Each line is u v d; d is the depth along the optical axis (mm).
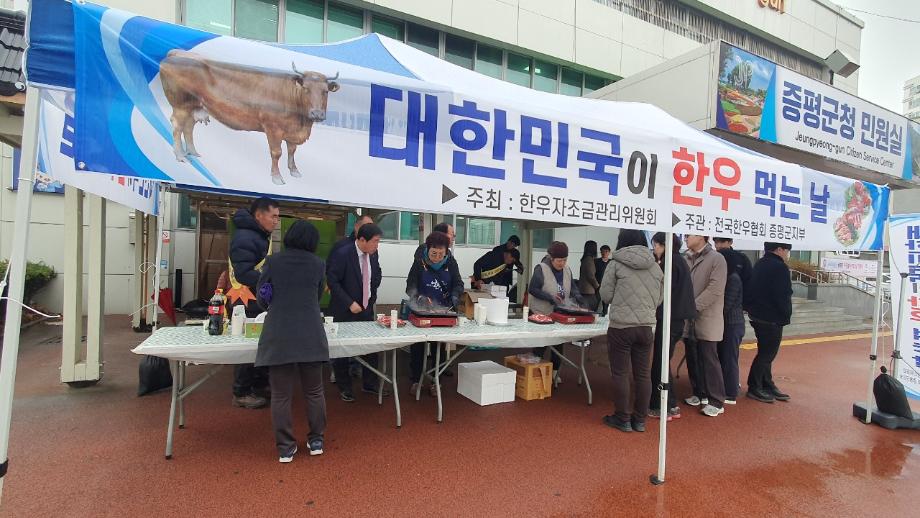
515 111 2305
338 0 8695
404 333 3598
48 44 1604
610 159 2580
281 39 8500
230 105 1776
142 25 1664
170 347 2805
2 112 3451
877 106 9219
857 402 4719
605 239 11078
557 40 10656
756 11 13203
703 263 4336
